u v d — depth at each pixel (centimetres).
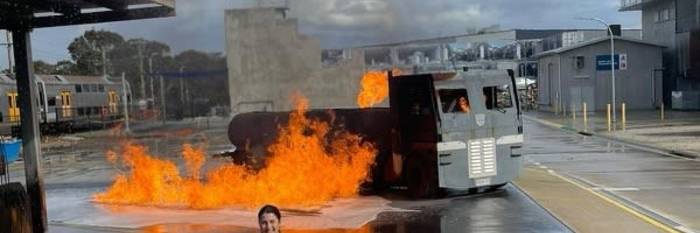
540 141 2342
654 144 2038
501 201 992
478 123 1048
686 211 913
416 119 1041
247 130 1130
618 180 1254
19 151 2258
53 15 823
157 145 2189
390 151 1083
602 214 884
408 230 791
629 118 3488
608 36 4466
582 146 2089
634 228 794
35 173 820
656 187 1156
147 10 838
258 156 1120
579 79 4556
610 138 2364
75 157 2189
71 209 995
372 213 897
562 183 1203
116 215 929
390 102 1063
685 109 4116
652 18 4897
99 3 793
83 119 3544
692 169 1430
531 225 806
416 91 1040
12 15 777
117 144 2445
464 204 969
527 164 1573
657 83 4506
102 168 1728
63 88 3512
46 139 3075
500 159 1070
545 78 5050
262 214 470
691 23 4194
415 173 1045
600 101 4547
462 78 1043
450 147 1020
